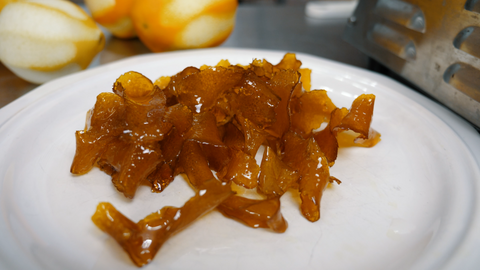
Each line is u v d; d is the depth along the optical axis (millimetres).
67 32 233
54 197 156
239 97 172
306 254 139
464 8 186
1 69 282
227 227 149
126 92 167
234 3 276
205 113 171
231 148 173
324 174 161
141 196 161
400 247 143
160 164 168
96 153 165
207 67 184
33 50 228
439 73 207
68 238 139
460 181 163
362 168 182
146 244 133
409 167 182
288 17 473
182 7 257
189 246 140
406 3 228
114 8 299
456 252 130
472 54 184
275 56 267
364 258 139
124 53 318
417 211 158
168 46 276
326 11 465
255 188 167
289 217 154
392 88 233
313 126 197
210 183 146
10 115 193
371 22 267
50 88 215
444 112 210
